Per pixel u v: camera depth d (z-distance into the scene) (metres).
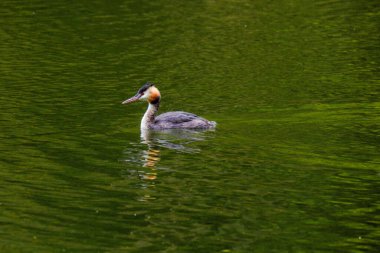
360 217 15.04
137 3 35.56
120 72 26.12
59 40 29.72
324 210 15.34
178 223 14.68
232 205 15.51
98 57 27.77
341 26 32.38
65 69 26.25
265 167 17.55
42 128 20.39
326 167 17.50
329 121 21.00
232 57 28.16
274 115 21.64
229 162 17.88
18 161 17.83
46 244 13.72
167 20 32.88
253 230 14.44
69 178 16.80
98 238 13.99
